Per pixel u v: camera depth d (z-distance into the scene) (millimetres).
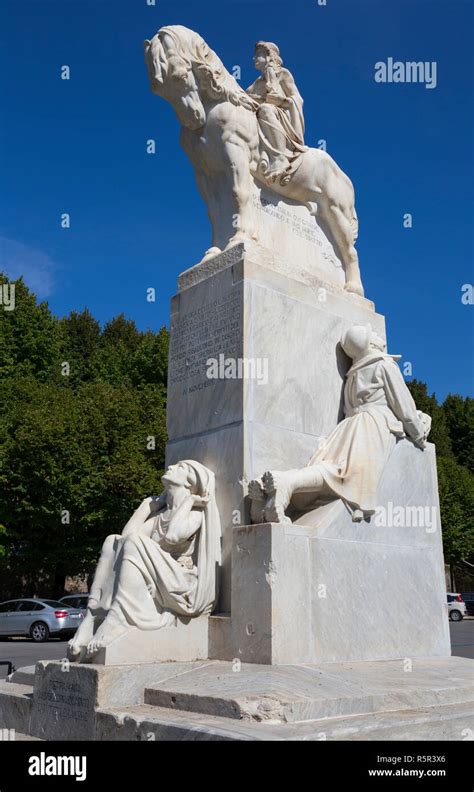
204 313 6637
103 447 25328
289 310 6570
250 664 4992
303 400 6477
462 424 50844
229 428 6055
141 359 33875
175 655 5176
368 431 6379
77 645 5031
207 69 6797
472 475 45125
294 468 6199
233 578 5387
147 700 4621
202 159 7133
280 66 7492
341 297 7258
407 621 6281
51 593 29953
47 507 23828
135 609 5066
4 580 29016
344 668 5121
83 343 41844
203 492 5773
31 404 24984
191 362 6672
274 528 5223
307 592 5363
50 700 4883
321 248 7621
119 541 5445
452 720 4410
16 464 23750
